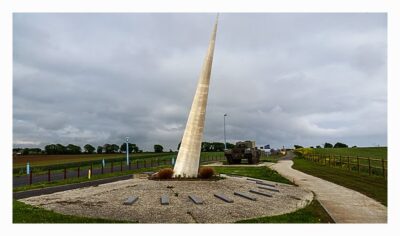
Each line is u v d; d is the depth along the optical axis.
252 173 28.58
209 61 19.27
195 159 18.88
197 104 19.14
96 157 62.38
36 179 24.47
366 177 25.56
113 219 11.20
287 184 21.48
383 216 12.24
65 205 12.96
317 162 46.50
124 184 17.20
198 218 11.54
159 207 12.68
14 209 12.27
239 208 12.97
